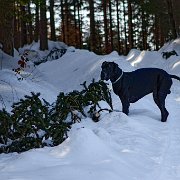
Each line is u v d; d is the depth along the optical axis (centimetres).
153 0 2214
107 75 577
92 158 392
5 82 760
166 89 586
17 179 339
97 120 568
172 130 529
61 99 547
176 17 1928
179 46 1727
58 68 1255
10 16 817
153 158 414
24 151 436
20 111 479
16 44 1789
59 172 354
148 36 3045
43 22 1794
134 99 597
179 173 375
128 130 511
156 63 1538
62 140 452
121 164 381
